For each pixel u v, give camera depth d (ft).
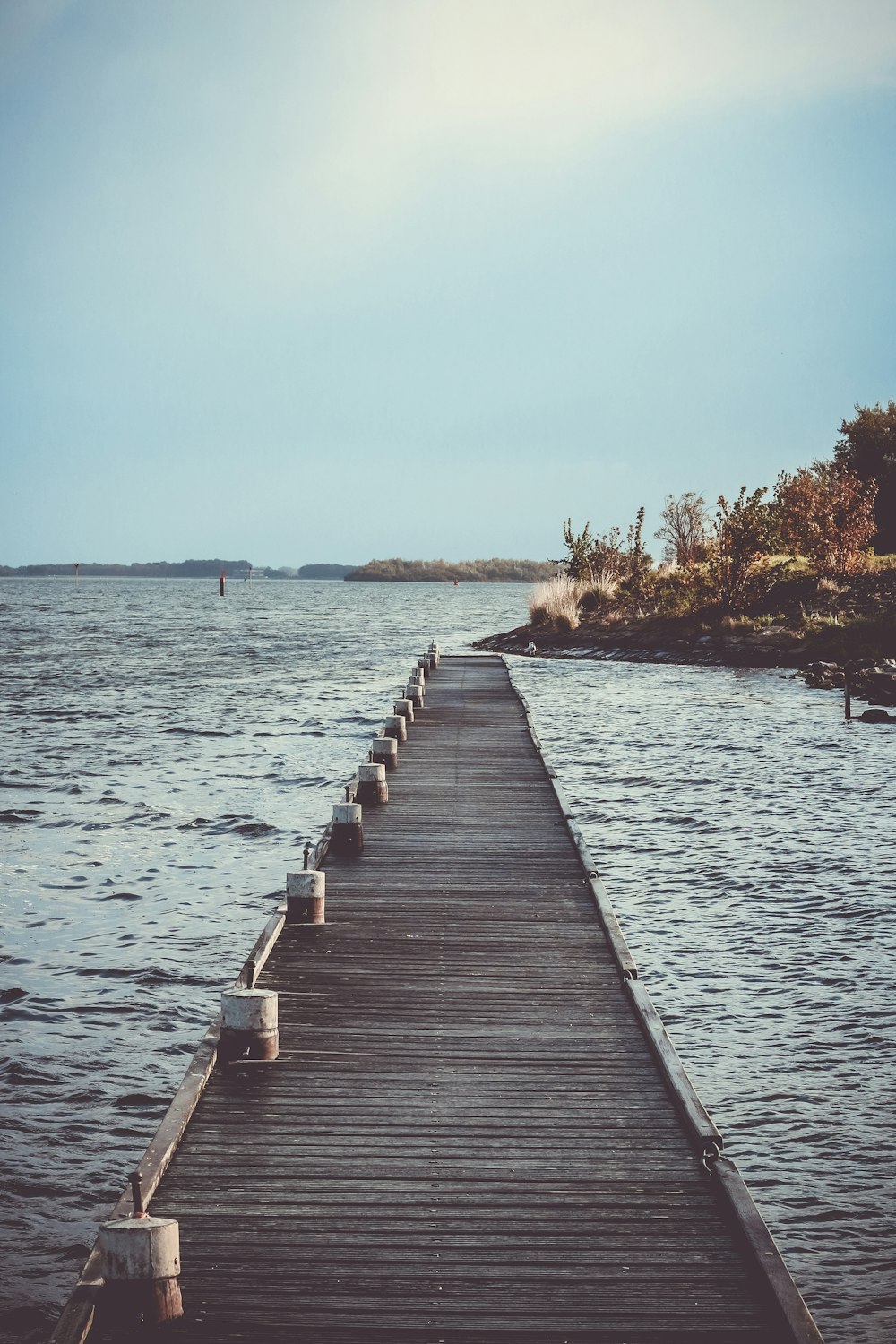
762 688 115.85
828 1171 25.55
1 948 40.65
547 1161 22.68
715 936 40.91
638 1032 29.40
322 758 82.07
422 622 287.69
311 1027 29.50
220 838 57.77
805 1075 30.01
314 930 37.73
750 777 70.64
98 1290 17.98
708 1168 22.26
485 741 77.82
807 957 38.47
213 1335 17.38
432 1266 19.13
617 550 199.00
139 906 45.98
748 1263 19.33
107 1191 25.20
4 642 207.31
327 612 357.20
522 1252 19.60
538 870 45.50
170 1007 35.22
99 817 62.08
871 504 154.81
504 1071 26.91
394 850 48.52
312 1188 21.49
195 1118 24.25
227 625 273.13
